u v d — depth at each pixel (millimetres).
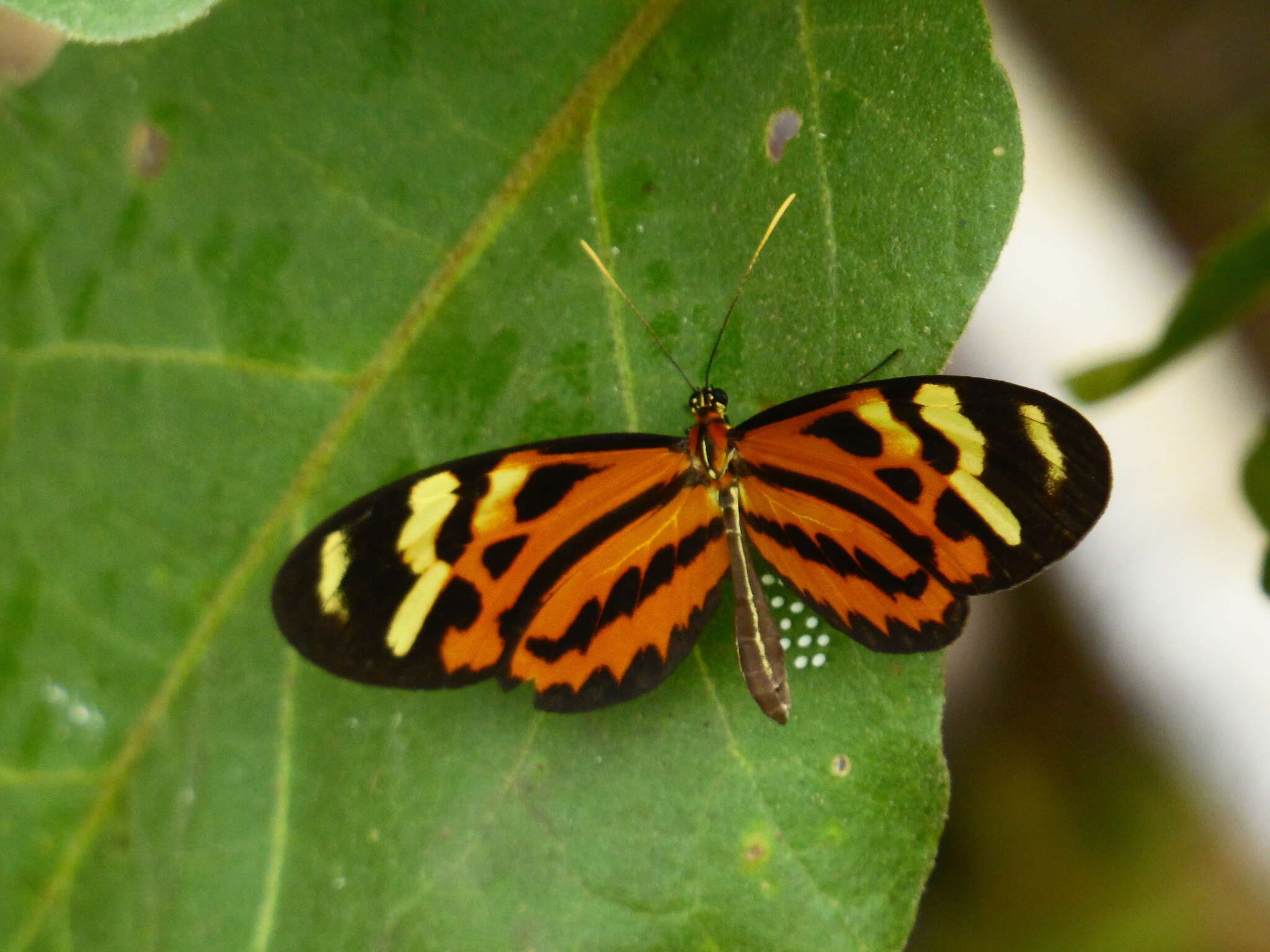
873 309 325
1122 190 376
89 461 345
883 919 326
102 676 345
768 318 331
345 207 339
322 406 342
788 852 329
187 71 338
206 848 342
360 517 327
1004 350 381
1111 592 390
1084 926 390
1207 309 316
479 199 337
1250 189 374
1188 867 391
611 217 335
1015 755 396
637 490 333
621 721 334
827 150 326
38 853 344
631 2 333
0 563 346
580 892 333
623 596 333
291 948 338
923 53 322
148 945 341
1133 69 374
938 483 327
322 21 336
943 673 327
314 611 328
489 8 335
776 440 332
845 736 329
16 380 345
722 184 331
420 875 336
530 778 335
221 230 341
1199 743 393
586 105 335
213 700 344
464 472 328
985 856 395
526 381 338
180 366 344
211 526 344
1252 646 387
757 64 329
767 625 330
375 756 339
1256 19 370
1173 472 384
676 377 335
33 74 341
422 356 340
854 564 331
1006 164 320
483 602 332
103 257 343
